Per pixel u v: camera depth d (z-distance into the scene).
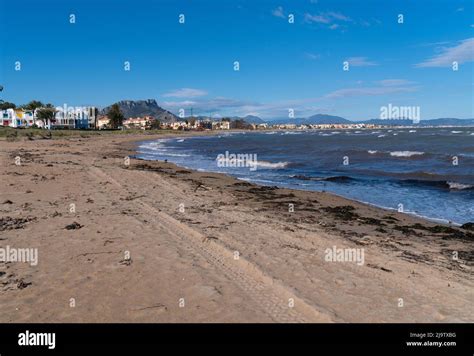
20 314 5.69
